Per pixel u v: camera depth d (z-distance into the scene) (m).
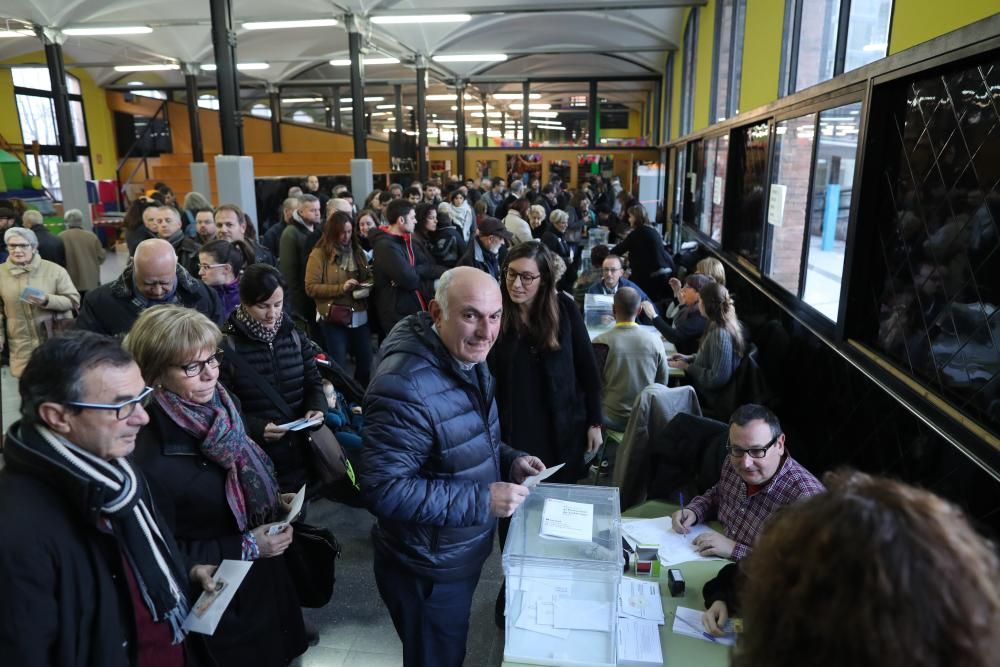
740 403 3.62
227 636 1.85
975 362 2.20
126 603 1.35
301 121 20.27
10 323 4.48
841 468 0.68
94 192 14.84
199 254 3.51
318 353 3.04
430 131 24.72
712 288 3.67
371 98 21.11
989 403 2.10
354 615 2.76
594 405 2.62
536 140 20.61
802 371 3.89
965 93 2.30
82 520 1.27
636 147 18.16
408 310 4.50
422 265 4.93
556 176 16.91
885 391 2.69
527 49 14.47
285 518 1.98
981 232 2.19
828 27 3.96
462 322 1.65
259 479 1.91
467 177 19.05
